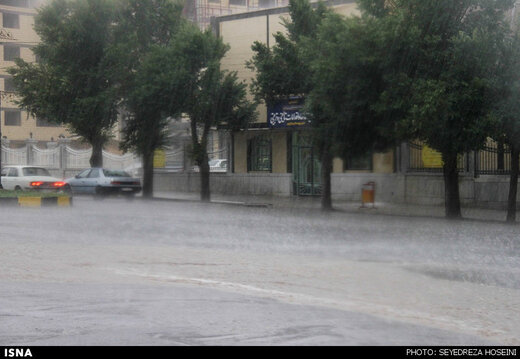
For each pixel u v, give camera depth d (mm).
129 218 19188
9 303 7270
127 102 28328
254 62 28672
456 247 11133
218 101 28516
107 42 33250
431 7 16000
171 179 28031
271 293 7789
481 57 17484
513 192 19562
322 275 8766
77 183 30062
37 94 34031
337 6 16562
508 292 7973
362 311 6605
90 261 10906
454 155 11414
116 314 6633
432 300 7230
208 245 13023
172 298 7527
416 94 12547
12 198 24500
